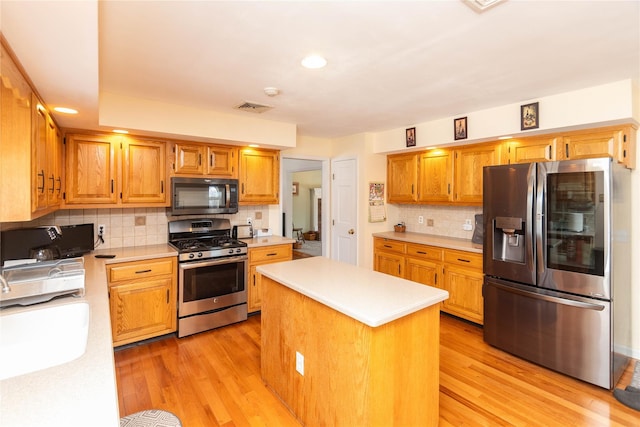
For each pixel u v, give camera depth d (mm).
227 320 3400
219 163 3521
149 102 2820
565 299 2465
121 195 2971
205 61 2020
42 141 1835
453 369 2611
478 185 3496
